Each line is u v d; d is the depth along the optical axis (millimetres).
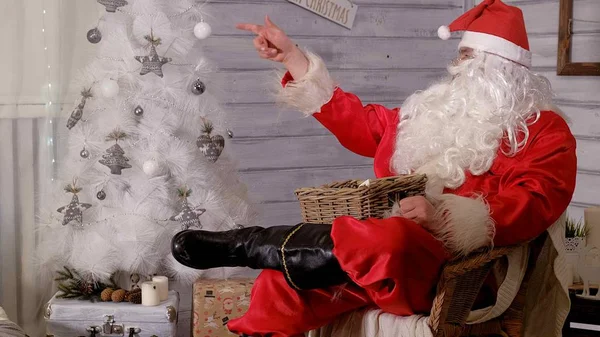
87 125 2752
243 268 2943
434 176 2014
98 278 2730
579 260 2400
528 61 2135
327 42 3525
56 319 2631
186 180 2777
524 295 1982
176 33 2789
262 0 3395
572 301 2338
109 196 2748
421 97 2205
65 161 2807
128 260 2721
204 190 2803
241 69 3383
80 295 2754
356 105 2297
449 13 3754
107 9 2721
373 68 3623
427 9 3705
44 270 2922
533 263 1993
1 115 2973
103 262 2705
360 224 1729
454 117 2098
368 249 1696
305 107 2225
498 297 1898
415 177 1861
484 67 2102
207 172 2830
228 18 3348
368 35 3602
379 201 1818
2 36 2971
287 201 3506
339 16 3527
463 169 2041
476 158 2021
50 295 3033
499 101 2045
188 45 2814
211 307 2732
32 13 3002
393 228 1699
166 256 2811
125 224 2717
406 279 1716
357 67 3592
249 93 3404
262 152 3449
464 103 2080
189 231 1892
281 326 1861
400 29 3660
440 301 1707
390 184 1819
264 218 3467
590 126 3064
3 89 2975
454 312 1797
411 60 3691
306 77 2201
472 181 2037
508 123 2027
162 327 2658
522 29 2150
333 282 1794
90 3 3057
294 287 1807
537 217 1881
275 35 2188
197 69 2832
